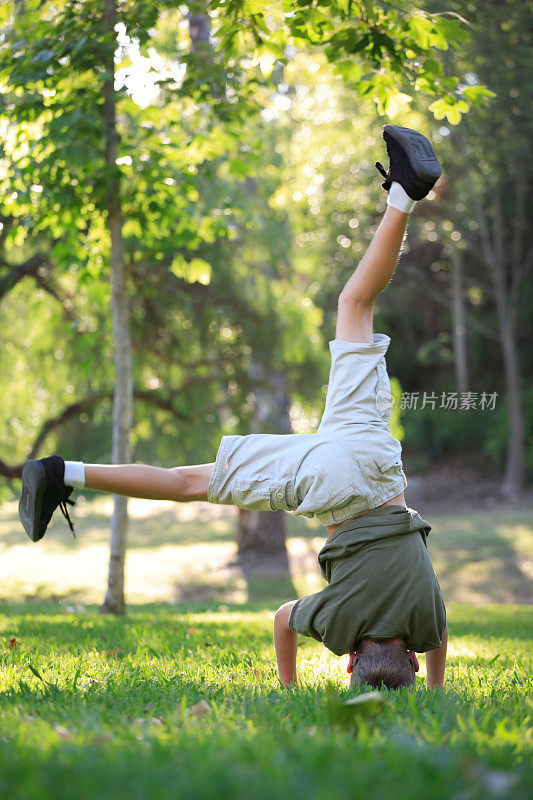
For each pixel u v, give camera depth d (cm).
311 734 262
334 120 2491
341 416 377
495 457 3388
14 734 259
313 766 217
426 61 564
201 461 1611
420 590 361
